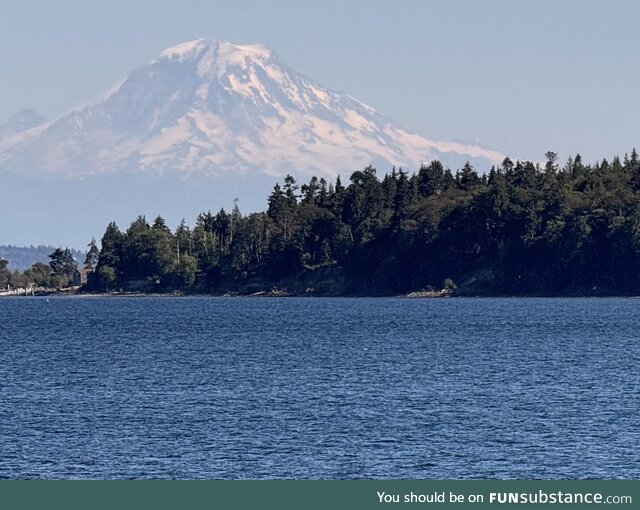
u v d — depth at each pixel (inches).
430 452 4854.8
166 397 6501.0
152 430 5349.4
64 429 5378.9
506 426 5423.2
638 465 4623.5
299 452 4862.2
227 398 6437.0
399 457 4766.2
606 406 6058.1
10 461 4702.3
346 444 5014.8
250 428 5393.7
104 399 6417.3
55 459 4739.2
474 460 4714.6
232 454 4830.2
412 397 6437.0
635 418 5644.7
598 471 4534.9
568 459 4722.0
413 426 5433.1
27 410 5984.3
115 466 4621.1
